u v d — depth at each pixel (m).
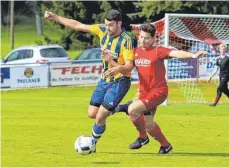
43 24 156.88
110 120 31.86
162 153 21.42
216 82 52.59
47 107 39.38
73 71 55.78
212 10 82.38
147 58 20.12
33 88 53.97
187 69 50.09
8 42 144.25
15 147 22.77
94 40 97.94
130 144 22.89
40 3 128.00
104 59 19.81
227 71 39.78
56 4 96.00
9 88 52.91
